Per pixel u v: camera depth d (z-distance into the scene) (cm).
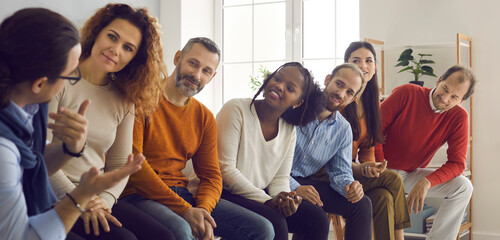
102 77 177
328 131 265
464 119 337
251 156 237
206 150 218
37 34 103
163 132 204
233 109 235
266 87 235
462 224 404
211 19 502
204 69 207
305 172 274
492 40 421
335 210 261
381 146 326
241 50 500
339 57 473
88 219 154
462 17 428
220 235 211
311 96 246
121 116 183
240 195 228
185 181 215
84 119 122
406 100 339
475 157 426
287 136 247
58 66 107
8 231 105
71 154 125
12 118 107
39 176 117
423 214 387
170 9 459
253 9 496
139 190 193
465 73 320
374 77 306
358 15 468
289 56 484
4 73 103
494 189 420
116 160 185
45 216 113
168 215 184
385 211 275
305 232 231
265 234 201
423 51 437
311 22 481
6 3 313
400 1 443
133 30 173
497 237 415
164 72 190
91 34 175
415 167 347
